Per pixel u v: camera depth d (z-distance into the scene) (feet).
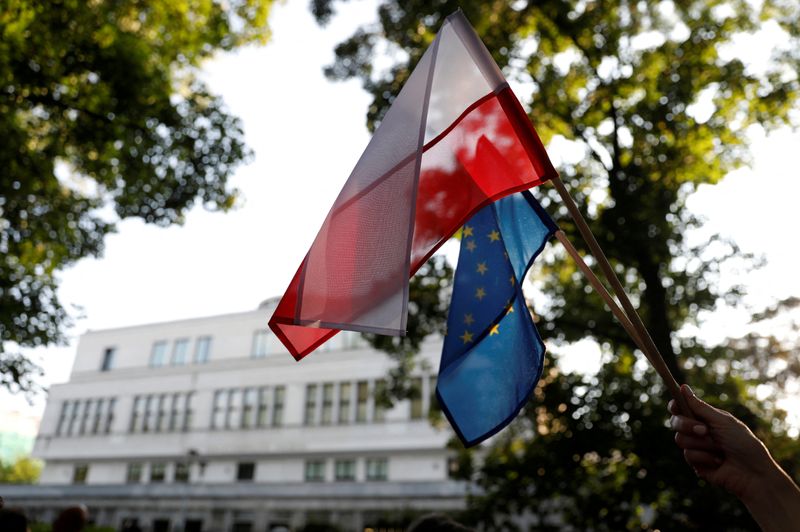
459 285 10.05
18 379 41.34
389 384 54.60
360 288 7.30
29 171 38.83
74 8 35.32
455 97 9.26
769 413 41.98
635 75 41.65
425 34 42.88
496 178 8.93
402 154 8.07
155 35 44.50
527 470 42.29
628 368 45.91
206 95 44.37
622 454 40.55
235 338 135.13
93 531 64.90
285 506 106.01
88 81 38.68
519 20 42.29
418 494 97.96
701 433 6.03
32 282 43.88
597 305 46.73
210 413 127.44
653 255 39.50
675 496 37.58
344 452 112.98
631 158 41.45
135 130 40.93
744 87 39.24
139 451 128.98
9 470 202.28
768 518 5.42
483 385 9.23
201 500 111.45
